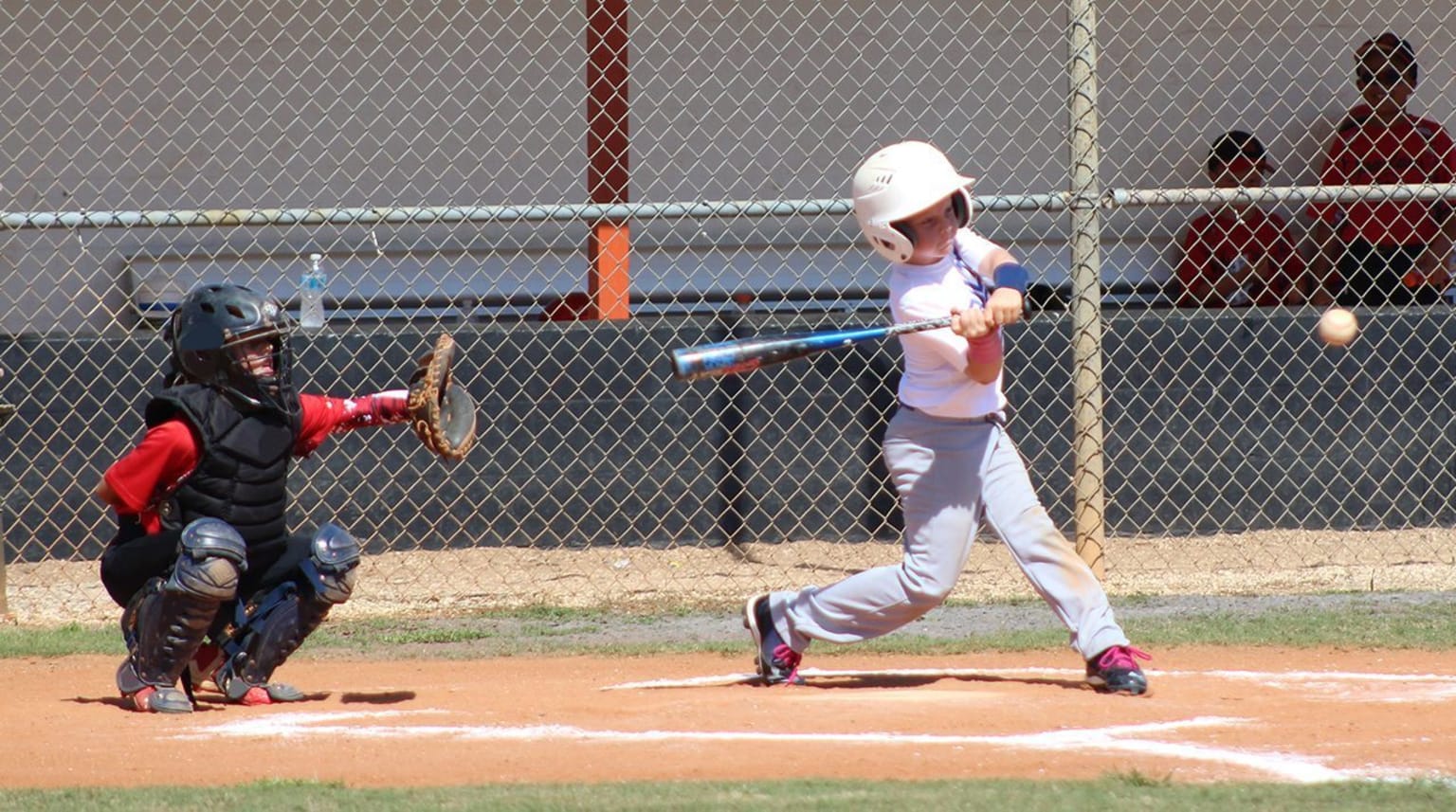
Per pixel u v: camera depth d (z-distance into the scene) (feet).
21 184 117.70
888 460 59.62
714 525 99.91
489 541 99.71
